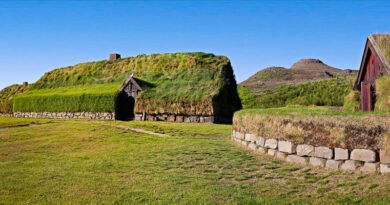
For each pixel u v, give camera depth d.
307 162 8.41
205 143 13.01
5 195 7.18
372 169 7.02
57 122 22.36
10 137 15.04
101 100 28.70
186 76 29.64
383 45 11.63
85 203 6.70
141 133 16.50
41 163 10.13
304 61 126.12
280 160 9.23
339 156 7.65
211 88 26.23
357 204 5.67
